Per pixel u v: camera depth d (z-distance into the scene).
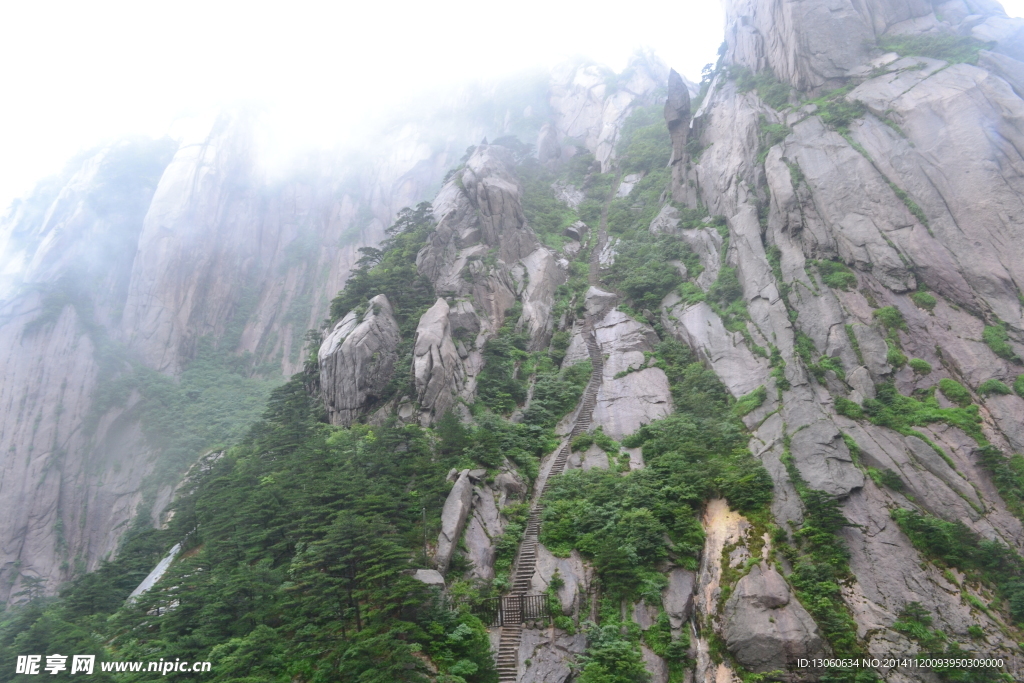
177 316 103.25
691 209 58.91
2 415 90.56
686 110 65.12
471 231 57.25
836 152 48.28
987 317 37.78
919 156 44.88
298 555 28.39
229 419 86.88
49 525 81.50
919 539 28.41
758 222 48.84
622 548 29.42
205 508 36.81
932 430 33.34
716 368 41.88
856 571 27.05
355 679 22.59
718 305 46.03
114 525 78.50
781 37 61.06
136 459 84.06
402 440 36.78
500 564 30.77
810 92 56.28
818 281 42.19
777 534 28.64
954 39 51.81
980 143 42.97
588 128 103.88
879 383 36.19
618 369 44.69
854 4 58.25
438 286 51.12
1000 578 27.20
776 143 52.97
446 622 26.09
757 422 36.31
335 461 35.50
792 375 37.56
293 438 40.72
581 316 52.50
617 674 24.73
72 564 77.75
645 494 32.25
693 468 33.00
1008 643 24.91
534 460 38.03
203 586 28.16
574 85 113.81
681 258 53.22
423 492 32.25
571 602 28.31
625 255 57.56
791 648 24.55
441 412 40.72
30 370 93.94
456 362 44.00
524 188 75.31
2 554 79.56
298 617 25.77
